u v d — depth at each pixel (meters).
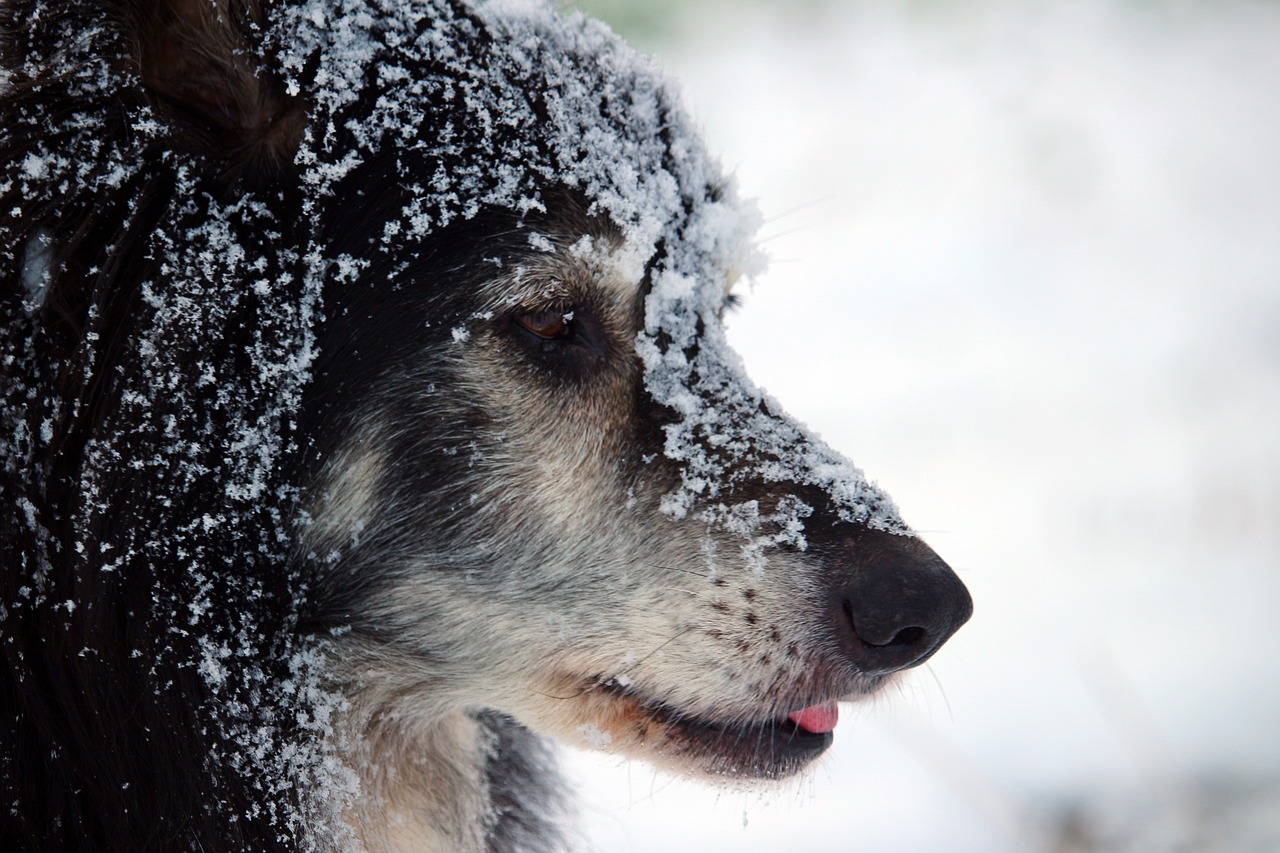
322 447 2.31
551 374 2.45
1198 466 6.82
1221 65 12.66
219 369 2.20
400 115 2.36
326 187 2.31
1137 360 8.43
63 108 2.15
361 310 2.32
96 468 2.12
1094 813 4.04
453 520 2.41
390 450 2.36
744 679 2.47
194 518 2.21
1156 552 6.18
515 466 2.43
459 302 2.36
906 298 9.66
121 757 2.18
